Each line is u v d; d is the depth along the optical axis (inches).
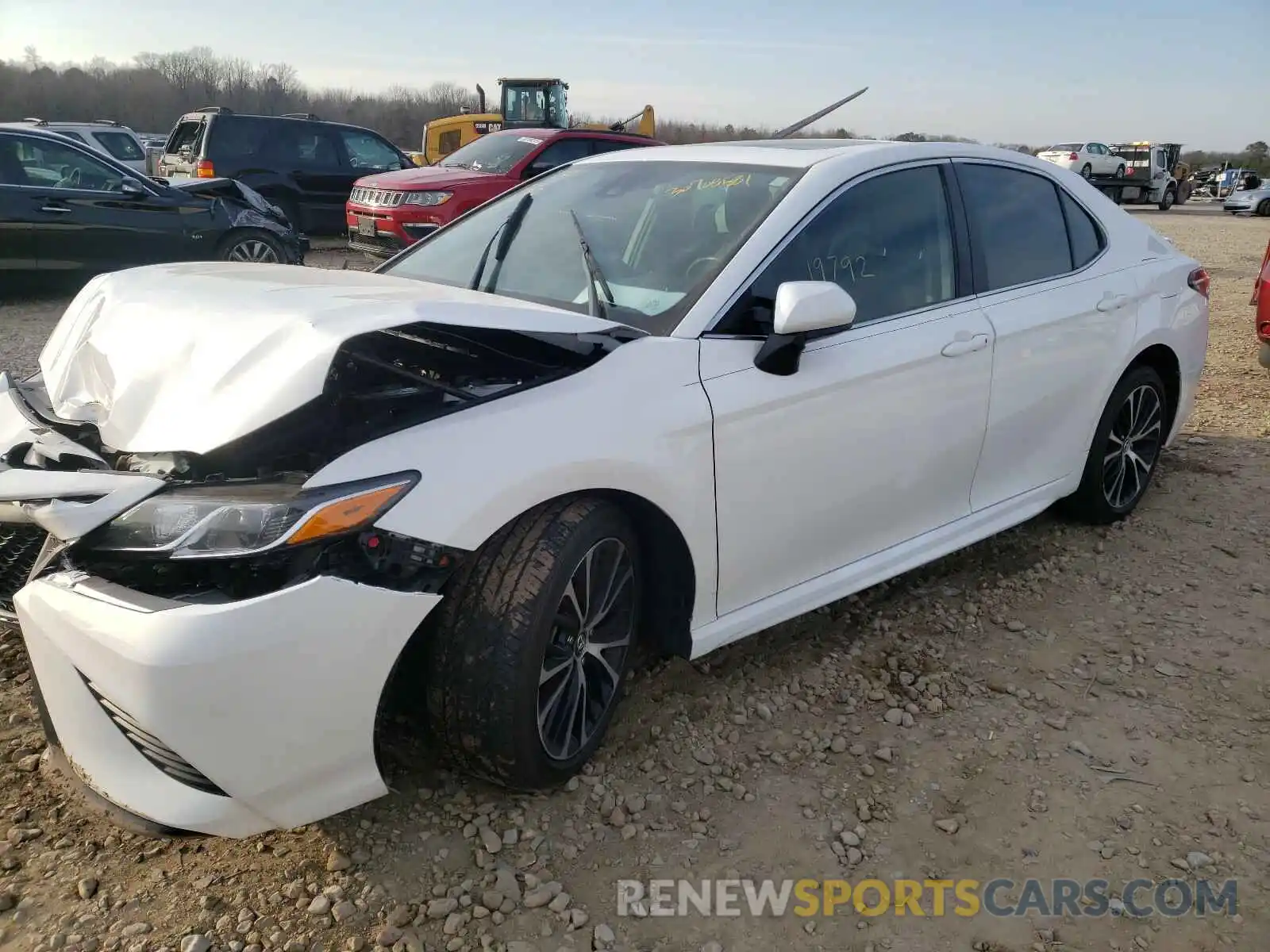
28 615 82.4
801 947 83.7
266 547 75.9
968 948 84.2
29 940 80.6
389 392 93.2
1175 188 1438.2
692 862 92.7
